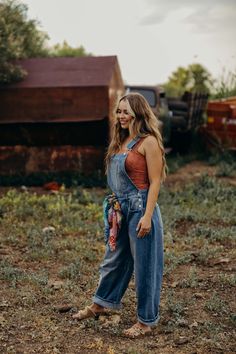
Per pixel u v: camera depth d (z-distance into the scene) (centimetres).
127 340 497
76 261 705
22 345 489
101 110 1229
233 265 707
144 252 480
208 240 815
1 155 1294
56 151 1279
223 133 1587
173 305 559
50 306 570
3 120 1252
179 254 744
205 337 502
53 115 1242
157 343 491
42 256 734
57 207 988
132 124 478
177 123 1705
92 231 859
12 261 721
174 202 1064
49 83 1247
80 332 512
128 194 481
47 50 1661
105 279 515
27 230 863
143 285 490
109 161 491
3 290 613
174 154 1761
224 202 1062
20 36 1455
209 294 607
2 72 1240
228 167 1419
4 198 1045
